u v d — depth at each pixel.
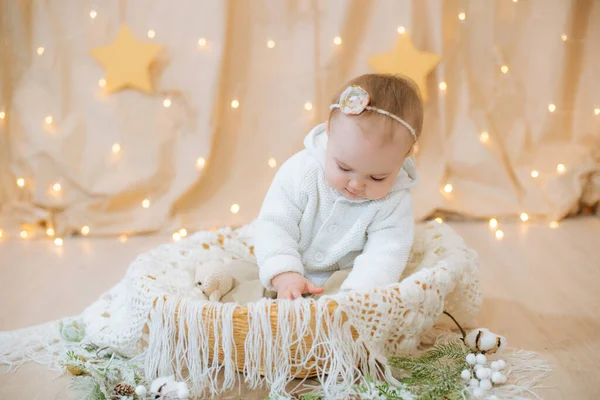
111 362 1.34
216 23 2.27
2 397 1.26
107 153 2.34
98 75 2.33
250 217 2.36
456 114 2.40
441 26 2.31
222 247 1.69
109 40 2.31
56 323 1.56
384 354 1.29
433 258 1.48
